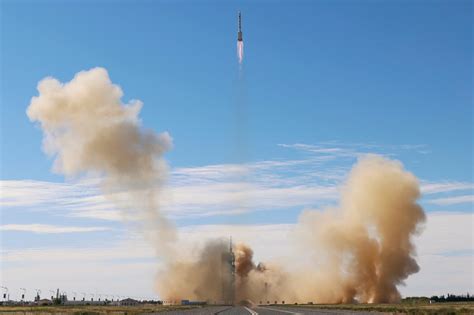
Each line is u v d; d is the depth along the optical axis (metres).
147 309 196.00
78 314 144.50
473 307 185.00
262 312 153.62
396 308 177.00
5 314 142.25
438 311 147.12
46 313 147.50
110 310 182.75
